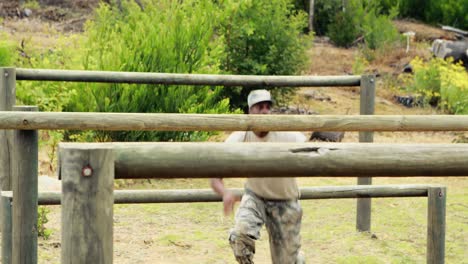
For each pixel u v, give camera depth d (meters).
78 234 3.20
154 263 10.48
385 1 41.88
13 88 10.57
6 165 10.66
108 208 3.24
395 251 11.37
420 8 42.25
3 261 8.23
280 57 22.89
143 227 12.38
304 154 3.48
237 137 7.87
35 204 6.85
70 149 3.20
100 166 3.21
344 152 3.50
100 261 3.22
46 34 30.38
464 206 14.52
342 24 36.28
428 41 37.72
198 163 3.39
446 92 26.23
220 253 11.10
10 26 32.19
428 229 8.92
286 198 8.01
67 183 3.20
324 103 25.89
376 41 34.25
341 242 11.75
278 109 23.80
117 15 22.36
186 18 18.17
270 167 3.45
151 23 17.67
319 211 13.88
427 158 3.52
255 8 22.78
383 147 3.53
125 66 16.50
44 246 11.01
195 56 17.55
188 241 11.59
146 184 15.70
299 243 8.12
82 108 15.77
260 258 10.94
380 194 9.82
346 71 30.94
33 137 7.00
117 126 7.82
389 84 29.23
